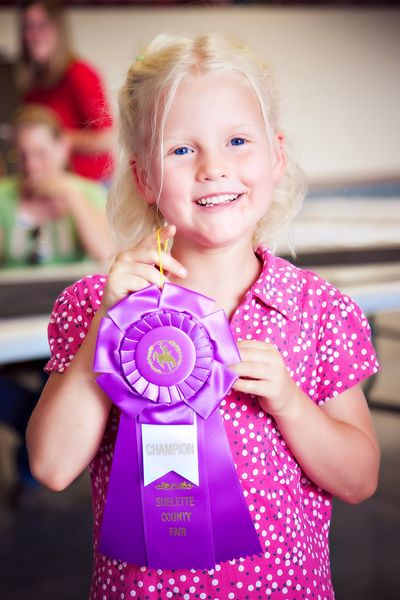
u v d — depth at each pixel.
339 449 1.01
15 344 2.26
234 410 1.00
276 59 5.99
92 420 0.99
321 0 5.97
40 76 4.00
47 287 2.84
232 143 0.99
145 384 0.94
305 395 1.01
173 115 0.98
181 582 0.97
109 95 1.22
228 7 5.80
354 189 5.63
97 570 1.03
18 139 3.20
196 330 0.94
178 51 1.01
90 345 1.00
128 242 1.17
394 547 2.33
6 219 3.19
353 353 1.07
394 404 3.58
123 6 5.55
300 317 1.06
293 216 1.20
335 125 6.12
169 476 0.96
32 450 1.01
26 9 4.02
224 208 0.99
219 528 0.96
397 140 6.29
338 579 2.17
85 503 2.73
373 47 6.18
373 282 2.93
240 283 1.06
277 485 1.00
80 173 3.83
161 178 0.99
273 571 0.98
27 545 2.44
